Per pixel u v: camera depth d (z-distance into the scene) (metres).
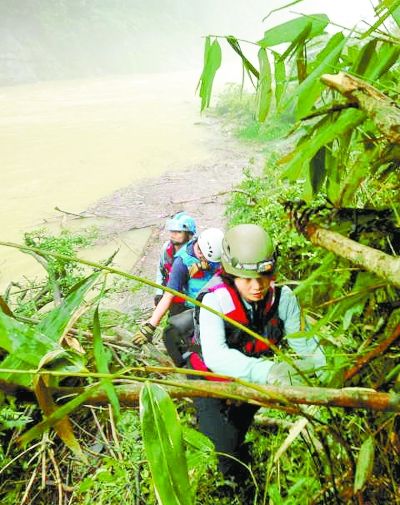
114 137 14.75
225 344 1.61
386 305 1.01
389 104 0.74
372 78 0.89
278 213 3.32
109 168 11.39
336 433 0.96
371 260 0.75
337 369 1.00
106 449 2.60
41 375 0.69
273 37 0.95
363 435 1.18
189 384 0.74
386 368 0.94
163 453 0.68
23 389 0.71
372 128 1.01
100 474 2.08
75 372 0.71
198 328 1.77
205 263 2.76
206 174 10.14
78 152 13.08
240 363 1.48
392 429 1.03
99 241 7.02
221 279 1.66
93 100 24.09
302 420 1.17
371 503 1.11
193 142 13.48
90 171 11.23
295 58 0.98
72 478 2.50
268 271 1.56
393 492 1.06
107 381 0.69
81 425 2.79
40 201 9.27
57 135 15.36
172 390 0.76
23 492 2.46
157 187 9.53
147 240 6.91
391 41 0.87
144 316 3.97
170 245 3.18
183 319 2.06
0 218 8.42
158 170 10.95
